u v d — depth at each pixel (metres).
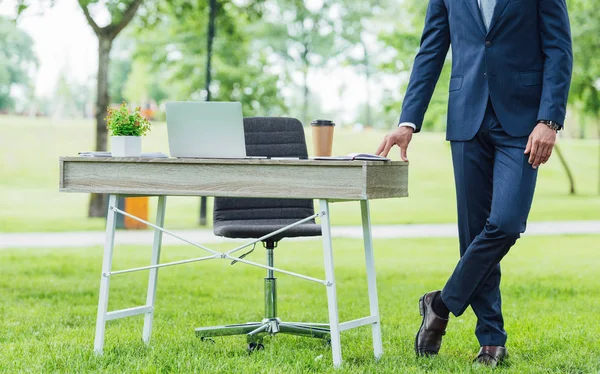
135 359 3.80
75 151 29.64
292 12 38.41
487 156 3.84
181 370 3.58
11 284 7.29
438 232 14.38
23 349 4.16
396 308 5.95
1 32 47.09
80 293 6.75
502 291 6.99
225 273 8.43
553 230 14.66
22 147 29.27
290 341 4.46
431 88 4.03
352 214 19.66
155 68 19.44
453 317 5.41
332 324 3.61
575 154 33.50
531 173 3.67
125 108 3.99
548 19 3.68
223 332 4.27
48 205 21.41
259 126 4.82
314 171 3.54
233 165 3.69
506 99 3.73
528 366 3.74
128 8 16.14
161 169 3.81
